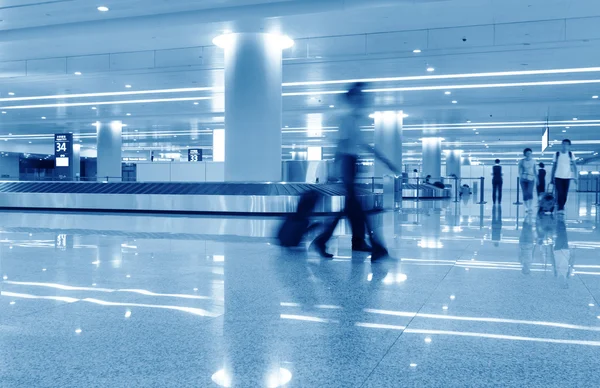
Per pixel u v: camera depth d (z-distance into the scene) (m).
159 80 21.61
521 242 8.23
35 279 5.11
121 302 4.14
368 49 16.81
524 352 2.95
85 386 2.46
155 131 40.72
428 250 7.31
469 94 24.33
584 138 45.56
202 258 6.59
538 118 31.98
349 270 5.69
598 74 19.84
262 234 9.71
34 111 31.50
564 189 15.05
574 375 2.61
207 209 15.85
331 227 7.05
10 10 13.61
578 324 3.52
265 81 14.66
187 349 2.99
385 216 14.52
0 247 7.66
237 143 14.77
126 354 2.90
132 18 14.30
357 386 2.47
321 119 33.00
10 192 19.94
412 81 21.58
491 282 4.98
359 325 3.49
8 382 2.50
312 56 17.55
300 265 6.03
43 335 3.26
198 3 13.07
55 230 10.49
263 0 12.84
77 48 16.75
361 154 6.97
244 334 3.29
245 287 4.75
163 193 17.36
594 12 13.02
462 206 21.25
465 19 13.60
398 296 4.38
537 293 4.48
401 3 12.21
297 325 3.49
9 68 19.88
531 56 17.19
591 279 5.12
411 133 41.12
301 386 2.46
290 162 22.31
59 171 41.94
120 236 9.31
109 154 35.03
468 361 2.81
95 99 26.77
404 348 3.02
